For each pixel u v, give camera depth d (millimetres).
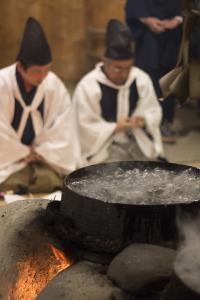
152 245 1360
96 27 5793
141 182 1595
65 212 1494
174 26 3936
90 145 3438
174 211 1379
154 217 1372
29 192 3053
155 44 3920
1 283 1592
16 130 3141
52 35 5902
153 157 3521
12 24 5707
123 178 1632
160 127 3891
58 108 3211
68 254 1519
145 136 3535
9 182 3055
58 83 3221
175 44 3850
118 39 3332
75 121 3480
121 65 3363
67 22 5867
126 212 1369
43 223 1614
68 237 1490
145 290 1252
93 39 5598
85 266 1430
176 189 1527
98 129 3416
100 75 3473
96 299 1293
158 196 1476
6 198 2797
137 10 4113
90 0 5754
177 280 1151
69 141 3225
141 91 3527
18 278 1582
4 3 5645
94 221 1406
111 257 1426
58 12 5824
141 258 1309
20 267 1585
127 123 3447
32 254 1583
